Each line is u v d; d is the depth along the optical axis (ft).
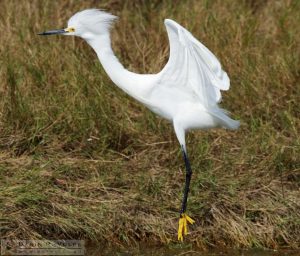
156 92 35.09
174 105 35.22
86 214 35.53
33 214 34.86
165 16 49.16
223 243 36.04
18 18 47.42
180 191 37.50
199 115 35.06
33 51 44.75
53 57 44.50
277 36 48.01
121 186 37.55
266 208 36.96
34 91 42.19
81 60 45.44
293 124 41.01
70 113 40.50
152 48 46.85
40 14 48.19
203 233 36.27
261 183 38.34
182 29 31.45
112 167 38.52
